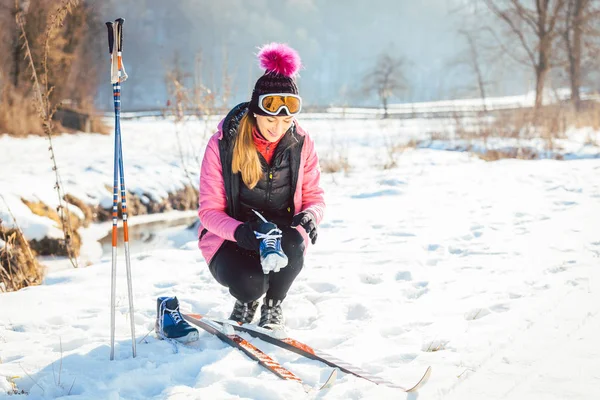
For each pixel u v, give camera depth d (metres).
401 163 14.09
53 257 7.45
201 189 3.61
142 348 3.47
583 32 26.14
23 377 3.13
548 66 25.19
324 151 16.47
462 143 17.66
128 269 3.31
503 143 16.39
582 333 3.51
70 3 6.18
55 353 3.47
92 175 10.79
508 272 4.85
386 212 7.89
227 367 3.11
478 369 3.09
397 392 2.85
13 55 17.48
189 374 3.15
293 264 3.56
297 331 3.73
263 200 3.60
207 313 4.19
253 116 3.45
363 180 11.54
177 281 4.99
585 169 10.88
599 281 4.47
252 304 3.82
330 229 6.99
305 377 3.08
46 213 8.31
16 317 4.19
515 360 3.18
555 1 25.77
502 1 27.19
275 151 3.52
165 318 3.60
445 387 2.88
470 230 6.56
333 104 20.38
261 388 2.88
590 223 6.46
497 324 3.71
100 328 3.92
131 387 2.95
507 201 8.13
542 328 3.61
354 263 5.36
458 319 3.85
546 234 6.08
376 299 4.32
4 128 18.16
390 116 44.56
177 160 13.60
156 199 10.79
